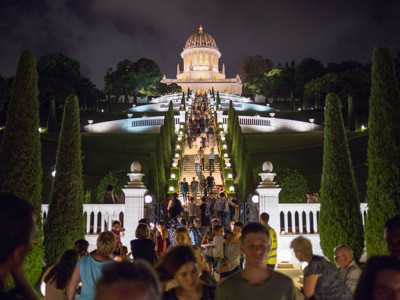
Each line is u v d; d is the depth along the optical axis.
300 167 33.12
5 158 10.56
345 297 4.83
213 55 129.12
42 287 6.93
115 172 21.50
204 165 34.25
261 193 13.56
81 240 7.79
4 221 2.26
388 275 3.05
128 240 13.36
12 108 10.93
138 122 53.72
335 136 12.76
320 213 12.80
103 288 1.96
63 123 13.01
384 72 10.91
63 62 72.94
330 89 70.00
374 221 10.39
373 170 10.64
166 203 21.22
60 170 12.62
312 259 5.07
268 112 68.38
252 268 4.05
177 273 4.04
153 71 99.00
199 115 56.19
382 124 10.64
